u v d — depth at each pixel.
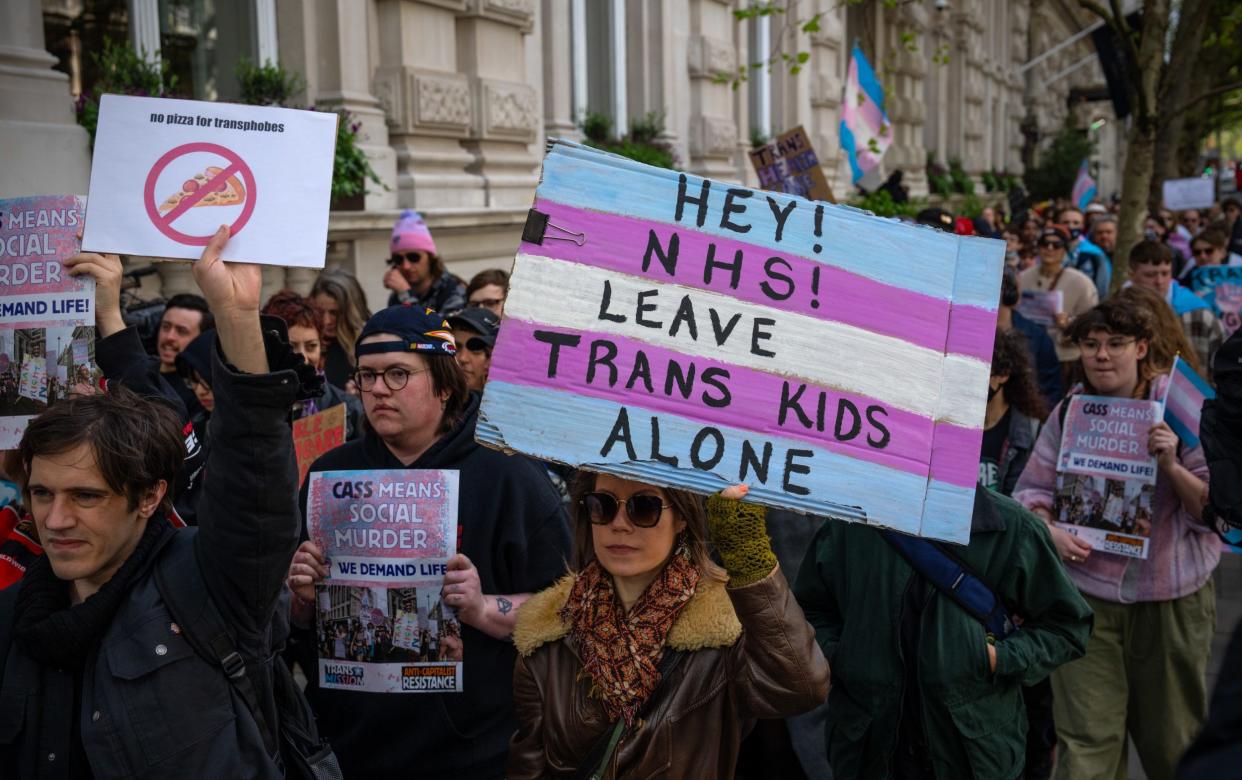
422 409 2.97
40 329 2.68
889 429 2.17
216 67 7.68
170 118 2.22
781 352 2.17
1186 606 3.73
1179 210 18.67
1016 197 18.80
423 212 8.12
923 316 2.22
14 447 2.67
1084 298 8.20
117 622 2.03
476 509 2.97
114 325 2.85
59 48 6.56
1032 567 2.90
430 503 2.84
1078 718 3.83
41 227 2.68
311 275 7.54
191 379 3.82
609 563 2.23
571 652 2.33
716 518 2.15
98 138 2.21
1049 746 3.54
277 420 2.04
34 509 2.05
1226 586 6.58
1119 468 3.77
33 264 2.68
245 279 2.15
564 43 10.88
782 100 16.34
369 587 2.84
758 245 2.21
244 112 2.24
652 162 11.47
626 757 2.20
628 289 2.15
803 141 8.02
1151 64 9.51
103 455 1.99
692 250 2.18
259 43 7.77
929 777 2.94
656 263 2.17
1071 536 3.79
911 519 2.15
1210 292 8.78
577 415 2.10
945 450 2.18
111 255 2.75
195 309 4.45
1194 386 3.74
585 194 2.17
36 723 2.00
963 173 26.91
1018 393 4.05
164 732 1.98
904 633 2.91
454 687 2.81
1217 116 35.09
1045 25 44.25
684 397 2.13
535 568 3.00
